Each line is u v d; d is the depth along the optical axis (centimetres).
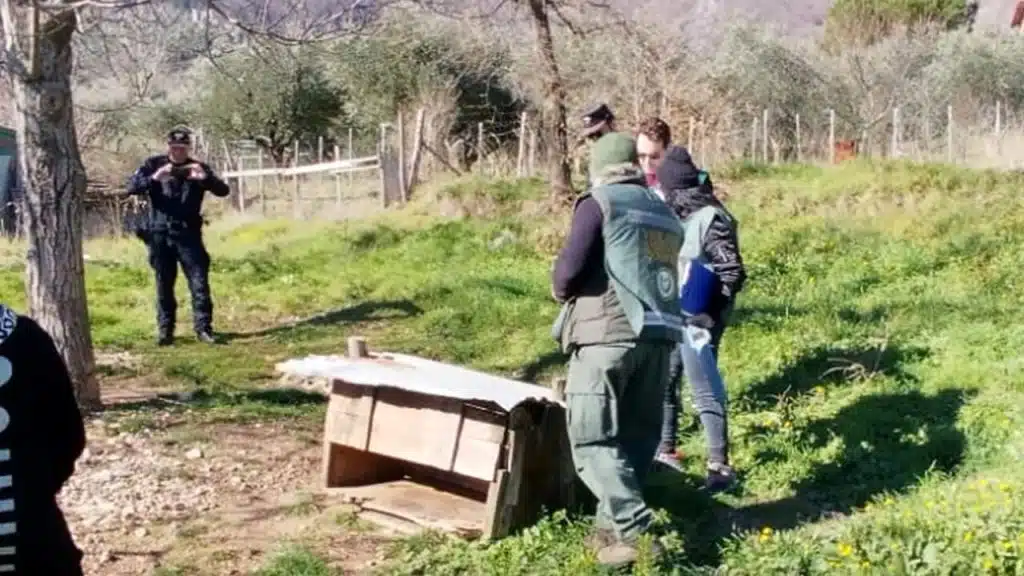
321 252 1642
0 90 1059
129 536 604
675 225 559
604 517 542
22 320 350
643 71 2189
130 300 1360
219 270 1548
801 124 2552
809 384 822
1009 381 769
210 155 2870
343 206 2169
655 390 554
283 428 802
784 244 1349
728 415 766
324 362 654
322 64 2908
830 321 980
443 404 599
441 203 1870
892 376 812
